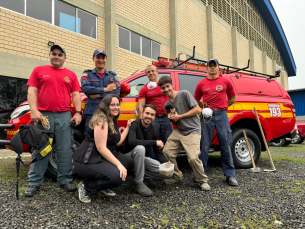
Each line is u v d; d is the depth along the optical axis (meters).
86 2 8.09
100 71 3.01
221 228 1.80
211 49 13.98
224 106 3.01
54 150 3.04
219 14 15.70
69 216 1.99
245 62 18.81
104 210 2.13
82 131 3.19
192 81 3.76
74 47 7.73
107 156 2.20
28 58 6.54
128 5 9.42
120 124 3.27
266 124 3.92
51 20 7.18
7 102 6.25
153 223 1.88
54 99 2.61
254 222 1.88
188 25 12.59
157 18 10.86
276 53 26.95
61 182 2.68
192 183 3.03
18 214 2.00
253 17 21.34
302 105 13.95
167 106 2.91
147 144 2.62
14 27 6.28
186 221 1.92
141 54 10.09
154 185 2.95
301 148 7.38
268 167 3.95
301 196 2.49
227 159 2.98
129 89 3.16
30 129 2.28
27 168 3.71
